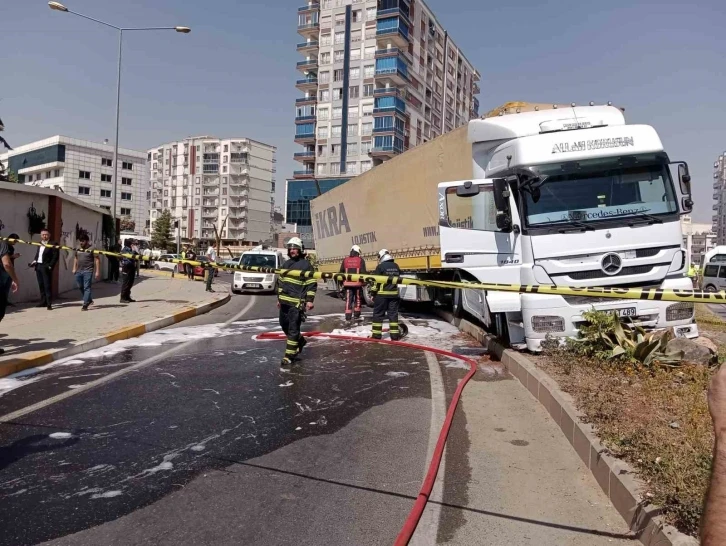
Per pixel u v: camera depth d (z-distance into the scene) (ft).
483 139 31.09
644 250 25.77
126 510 12.43
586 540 11.41
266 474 14.53
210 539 11.28
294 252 28.04
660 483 12.04
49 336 32.40
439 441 16.76
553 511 12.69
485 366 27.91
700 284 113.60
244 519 12.12
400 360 29.43
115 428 17.83
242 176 388.98
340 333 39.19
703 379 20.43
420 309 55.21
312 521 12.11
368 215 55.16
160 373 25.68
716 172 399.03
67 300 52.13
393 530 11.79
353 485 13.98
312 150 254.06
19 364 25.52
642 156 26.96
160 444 16.49
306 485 13.93
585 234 25.80
